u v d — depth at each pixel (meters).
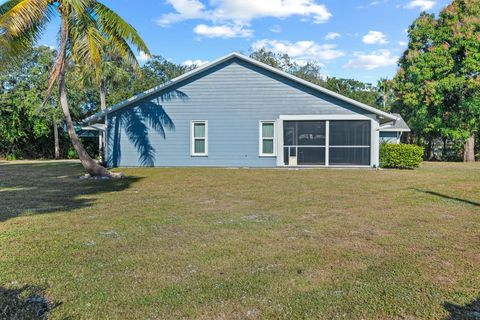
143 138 16.95
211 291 3.31
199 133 16.89
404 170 15.47
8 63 11.46
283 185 10.48
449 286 3.42
